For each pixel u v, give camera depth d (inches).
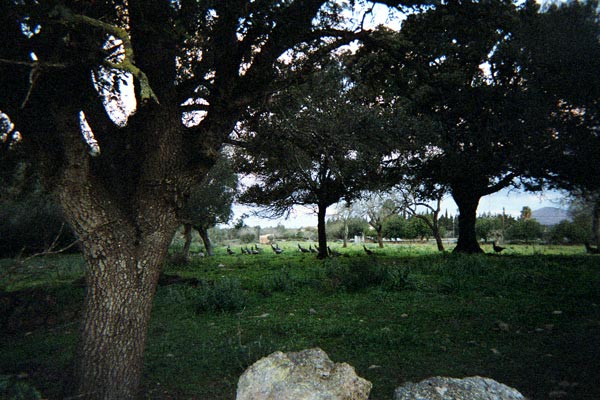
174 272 768.9
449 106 679.7
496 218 2274.9
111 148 173.5
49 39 147.6
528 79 686.5
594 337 255.8
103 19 180.9
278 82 207.3
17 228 457.1
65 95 149.9
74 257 789.2
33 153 157.6
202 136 174.2
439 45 249.0
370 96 396.2
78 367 157.9
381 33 251.4
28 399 144.6
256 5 167.5
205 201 887.1
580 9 664.4
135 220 163.3
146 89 123.5
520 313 335.0
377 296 433.7
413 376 205.5
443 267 626.8
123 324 158.6
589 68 652.1
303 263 931.3
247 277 658.8
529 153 740.0
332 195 1018.7
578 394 174.7
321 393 106.8
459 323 311.6
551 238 1845.5
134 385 161.8
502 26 249.0
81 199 154.6
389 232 2511.1
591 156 709.3
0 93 149.2
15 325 342.0
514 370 208.8
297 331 305.1
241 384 119.0
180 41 170.2
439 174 925.2
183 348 266.1
